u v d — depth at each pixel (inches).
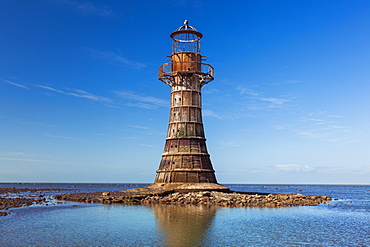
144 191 2151.8
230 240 1000.9
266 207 1817.2
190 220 1307.8
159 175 2266.2
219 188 2167.8
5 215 1435.8
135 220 1296.8
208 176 2223.2
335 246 964.6
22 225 1197.7
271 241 1007.0
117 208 1668.3
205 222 1272.1
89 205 1814.7
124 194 2166.6
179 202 1907.0
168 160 2234.3
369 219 1508.4
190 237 1024.2
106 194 2219.5
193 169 2171.5
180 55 2330.2
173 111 2325.3
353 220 1469.0
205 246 927.0
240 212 1578.5
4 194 3366.1
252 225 1248.8
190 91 2313.0
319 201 2464.3
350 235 1122.7
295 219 1441.9
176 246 919.0
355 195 4478.3
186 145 2226.9
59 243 936.9
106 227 1162.0
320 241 1023.0
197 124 2293.3
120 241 964.6
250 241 997.2
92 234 1051.3
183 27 2363.4
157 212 1517.0
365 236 1107.9
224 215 1464.1
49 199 2294.5
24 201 2080.5
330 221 1419.8
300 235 1104.2
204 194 2030.0
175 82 2340.1
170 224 1221.1
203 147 2284.7
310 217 1525.6
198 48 2372.0
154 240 979.3
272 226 1245.1
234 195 2075.5
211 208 1683.1
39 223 1238.3
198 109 2330.2
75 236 1022.4
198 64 2338.8
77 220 1300.4
